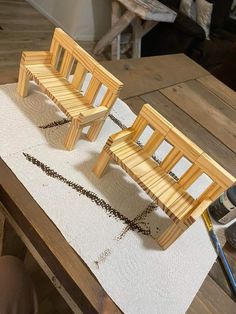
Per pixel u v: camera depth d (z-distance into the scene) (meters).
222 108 1.11
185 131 0.94
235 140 0.98
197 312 0.51
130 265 0.52
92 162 0.66
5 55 2.09
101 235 0.54
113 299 0.47
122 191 0.63
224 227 0.67
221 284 0.56
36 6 2.83
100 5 2.69
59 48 0.68
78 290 0.47
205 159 0.53
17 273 0.65
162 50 2.66
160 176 0.58
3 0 2.69
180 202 0.55
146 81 1.06
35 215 0.53
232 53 2.04
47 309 0.99
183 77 1.19
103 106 0.65
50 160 0.62
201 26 2.73
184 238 0.61
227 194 0.65
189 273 0.56
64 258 0.49
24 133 0.65
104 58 2.65
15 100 0.71
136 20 2.43
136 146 0.62
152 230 0.59
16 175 0.57
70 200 0.57
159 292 0.51
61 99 0.63
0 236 0.70
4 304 0.60
